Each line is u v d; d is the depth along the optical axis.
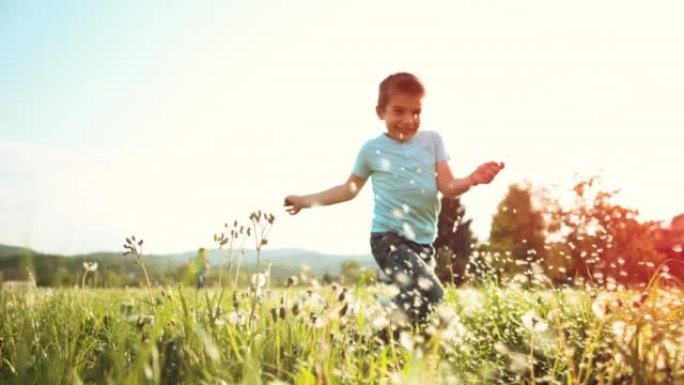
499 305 3.76
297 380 1.91
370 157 4.20
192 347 2.21
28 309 2.60
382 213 4.03
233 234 2.66
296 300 2.56
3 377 2.10
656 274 2.55
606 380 2.29
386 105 4.23
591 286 3.69
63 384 1.95
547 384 2.31
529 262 4.48
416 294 3.31
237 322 2.54
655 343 1.99
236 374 2.04
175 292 2.97
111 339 2.43
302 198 3.83
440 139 4.27
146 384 1.74
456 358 2.51
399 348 2.62
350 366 2.13
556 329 2.91
